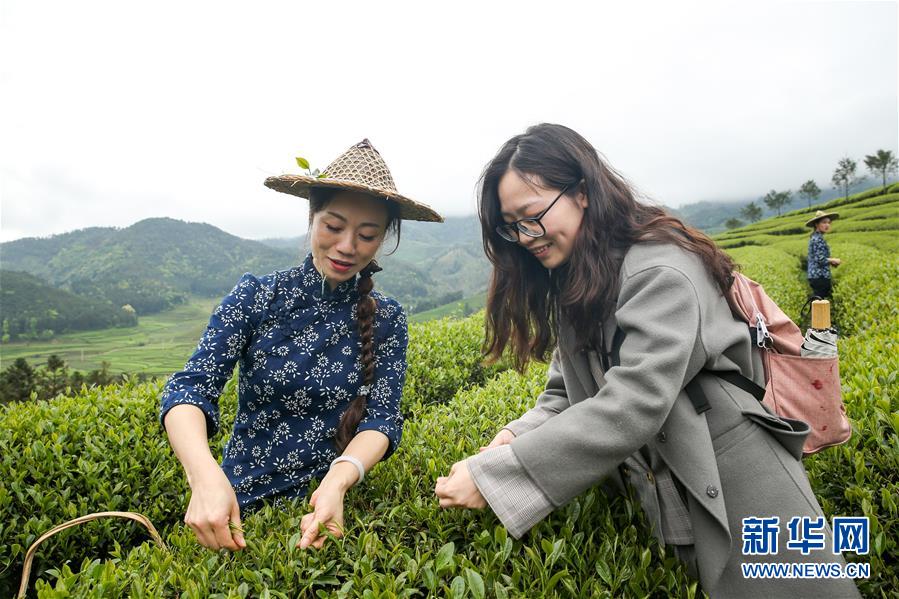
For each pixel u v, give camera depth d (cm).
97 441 337
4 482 306
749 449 148
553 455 139
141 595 130
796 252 2666
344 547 151
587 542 155
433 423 276
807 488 148
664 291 143
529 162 159
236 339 189
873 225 3669
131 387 450
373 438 184
